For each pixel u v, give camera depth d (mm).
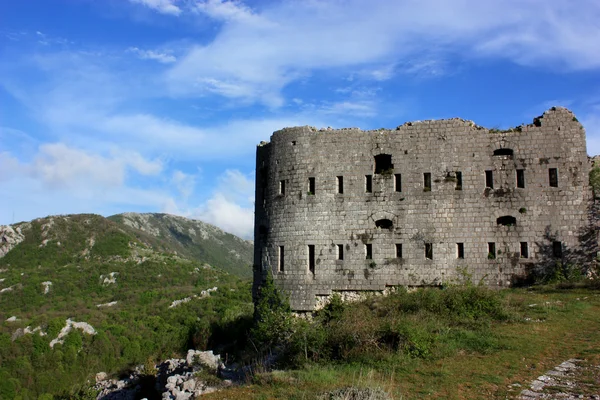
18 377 73375
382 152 40750
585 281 35125
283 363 26703
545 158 38156
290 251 41156
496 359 21469
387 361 22609
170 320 100688
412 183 39844
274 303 40719
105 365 79688
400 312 31156
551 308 29250
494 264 37688
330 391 19125
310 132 42406
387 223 40125
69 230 167875
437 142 39906
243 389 21500
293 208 41719
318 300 40000
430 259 38656
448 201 39031
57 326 86875
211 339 67188
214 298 118125
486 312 29000
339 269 39969
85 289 133500
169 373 37500
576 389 17172
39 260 149000
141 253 166000
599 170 37906
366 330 25391
